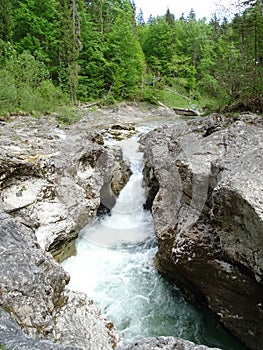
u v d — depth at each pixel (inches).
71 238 247.6
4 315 99.4
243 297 171.0
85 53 1010.1
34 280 121.2
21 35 933.2
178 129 318.3
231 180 158.9
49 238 218.5
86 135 411.2
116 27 1081.4
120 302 210.4
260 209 139.3
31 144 316.2
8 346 82.9
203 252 186.7
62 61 911.0
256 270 149.0
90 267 242.1
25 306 112.5
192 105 1135.0
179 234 207.9
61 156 285.6
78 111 751.7
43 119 569.0
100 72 1019.3
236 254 163.5
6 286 114.0
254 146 209.2
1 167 218.2
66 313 136.6
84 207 265.6
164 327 192.9
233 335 182.1
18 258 127.6
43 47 913.5
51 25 916.0
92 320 142.3
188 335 187.5
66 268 236.2
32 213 223.0
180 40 1646.2
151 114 959.0
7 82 565.3
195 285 202.5
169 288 225.3
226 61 606.2
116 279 230.8
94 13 1255.5
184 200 228.1
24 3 961.5
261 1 507.2
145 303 210.8
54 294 136.4
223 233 173.2
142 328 191.8
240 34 636.7
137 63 1123.3
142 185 349.4
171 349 86.0
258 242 144.3
